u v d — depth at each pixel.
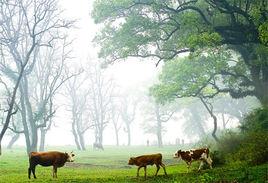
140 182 17.91
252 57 38.97
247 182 14.73
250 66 40.81
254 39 30.69
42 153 21.31
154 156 19.89
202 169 21.98
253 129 26.70
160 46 40.56
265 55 36.22
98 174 24.27
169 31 38.00
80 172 26.41
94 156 50.91
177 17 34.06
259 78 41.03
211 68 45.44
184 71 46.47
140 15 36.62
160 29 36.94
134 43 36.19
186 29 33.41
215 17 34.53
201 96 50.22
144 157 19.80
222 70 44.59
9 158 41.28
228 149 26.91
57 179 20.39
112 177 21.09
